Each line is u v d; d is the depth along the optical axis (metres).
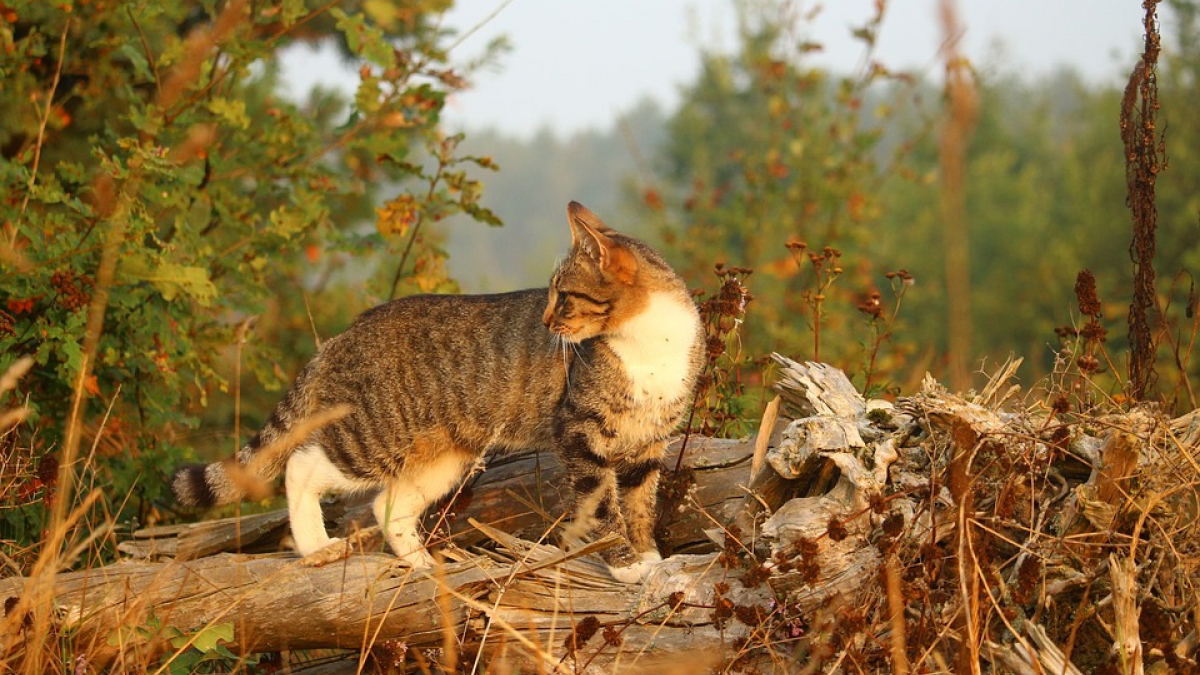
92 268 7.35
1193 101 24.20
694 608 5.44
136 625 5.30
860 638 4.93
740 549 5.49
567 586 5.71
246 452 7.04
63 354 7.10
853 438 5.61
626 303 6.48
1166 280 19.95
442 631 5.46
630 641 5.39
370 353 6.95
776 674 5.03
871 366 7.52
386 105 9.08
